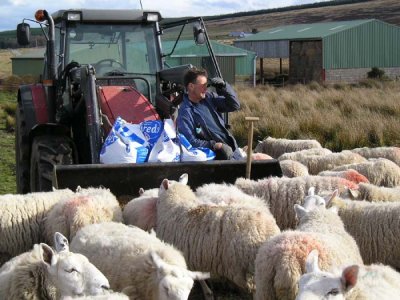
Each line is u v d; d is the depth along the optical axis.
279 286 4.96
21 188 8.80
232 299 6.17
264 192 7.25
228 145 8.27
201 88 8.11
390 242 6.31
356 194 7.26
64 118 8.71
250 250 5.72
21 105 9.41
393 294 4.27
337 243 5.26
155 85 9.11
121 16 9.08
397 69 52.47
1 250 6.63
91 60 9.03
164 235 6.26
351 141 15.27
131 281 5.14
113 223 6.08
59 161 7.74
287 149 13.26
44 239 6.69
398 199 7.50
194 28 9.15
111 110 7.97
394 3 135.25
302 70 50.81
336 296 3.94
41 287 4.98
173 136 7.72
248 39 56.81
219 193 6.73
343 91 27.11
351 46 50.19
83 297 4.19
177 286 4.68
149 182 7.41
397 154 11.51
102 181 7.32
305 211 5.93
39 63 49.31
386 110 19.42
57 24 9.38
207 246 5.91
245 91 29.38
